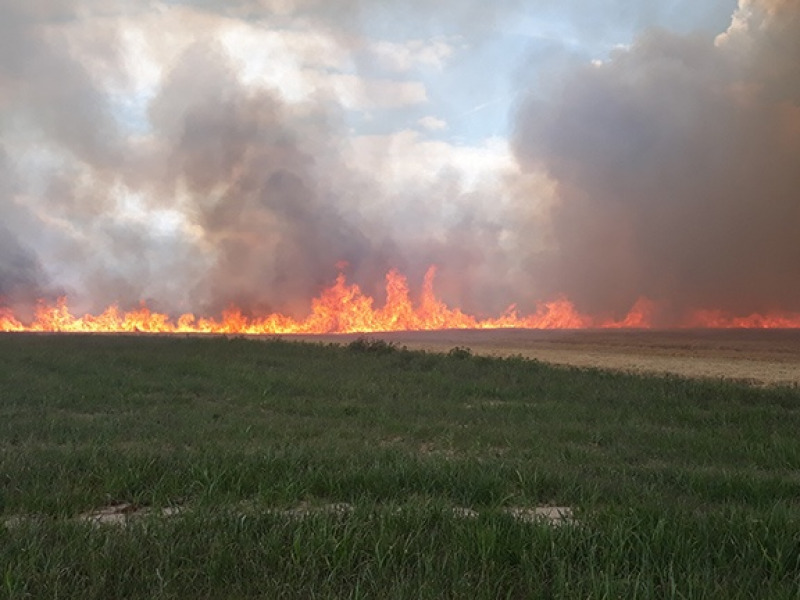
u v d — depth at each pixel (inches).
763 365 1121.4
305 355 1014.4
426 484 247.6
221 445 325.4
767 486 254.1
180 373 753.0
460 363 919.7
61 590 139.4
